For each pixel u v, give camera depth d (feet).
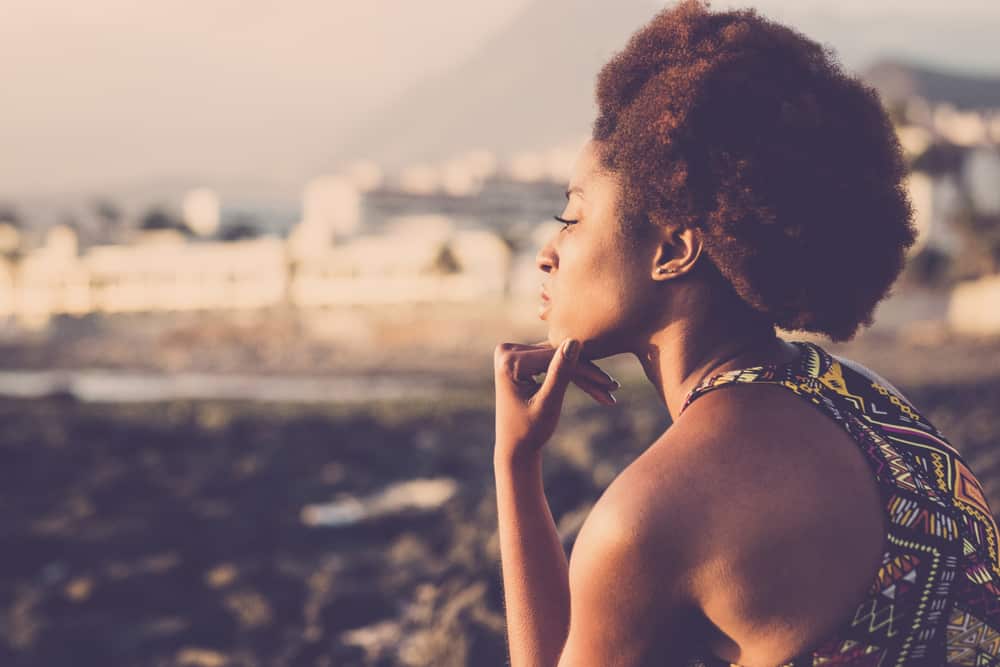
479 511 31.32
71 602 30.19
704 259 3.41
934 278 224.94
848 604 2.90
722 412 3.13
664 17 3.57
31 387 196.13
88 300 321.93
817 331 3.46
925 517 3.01
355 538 37.32
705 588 2.92
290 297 328.90
